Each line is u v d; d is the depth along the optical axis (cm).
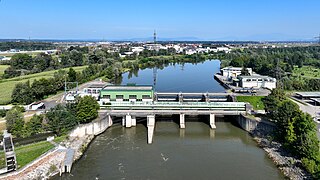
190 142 11288
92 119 12050
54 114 10931
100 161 9331
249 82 18812
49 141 9944
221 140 11512
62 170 8438
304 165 8225
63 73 19750
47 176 8112
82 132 11275
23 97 14138
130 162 9275
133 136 11888
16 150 8931
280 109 10688
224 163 9212
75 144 10244
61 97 15712
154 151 10262
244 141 11356
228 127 13212
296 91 18200
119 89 15100
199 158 9638
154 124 13300
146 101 14275
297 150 8962
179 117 14425
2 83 19238
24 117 11625
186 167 8919
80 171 8612
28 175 7819
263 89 18100
